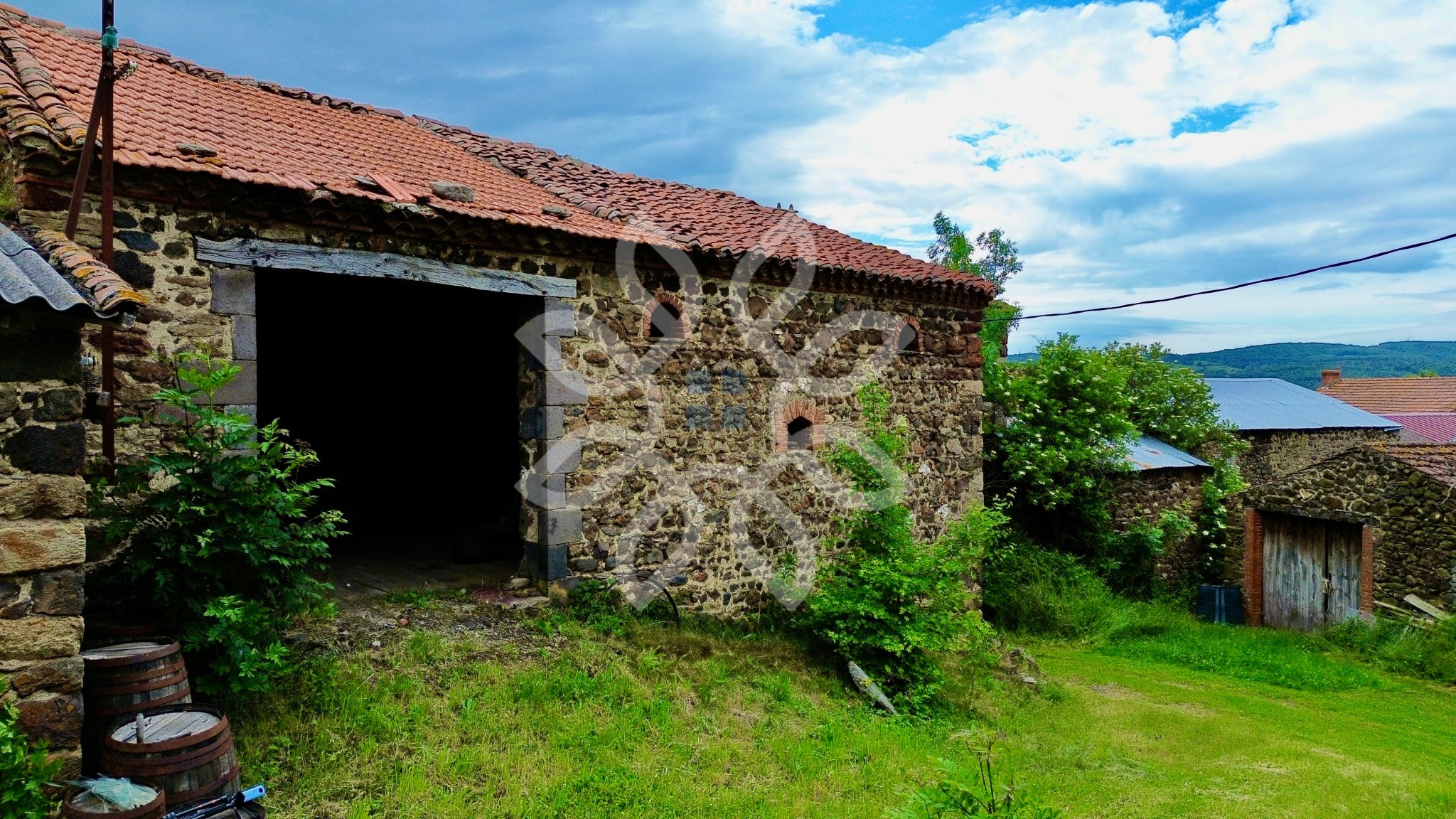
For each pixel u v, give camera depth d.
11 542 3.72
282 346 10.28
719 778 5.41
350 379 10.85
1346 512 12.69
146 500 4.77
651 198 9.73
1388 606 11.98
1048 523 14.77
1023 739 7.46
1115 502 14.57
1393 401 33.38
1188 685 10.09
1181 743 7.75
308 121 7.95
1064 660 11.02
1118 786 6.47
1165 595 14.38
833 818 5.08
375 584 7.40
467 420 11.10
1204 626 13.52
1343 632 12.11
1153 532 14.23
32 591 3.79
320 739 4.79
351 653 5.76
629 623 7.39
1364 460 12.52
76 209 4.65
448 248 6.73
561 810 4.68
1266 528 14.15
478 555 8.40
